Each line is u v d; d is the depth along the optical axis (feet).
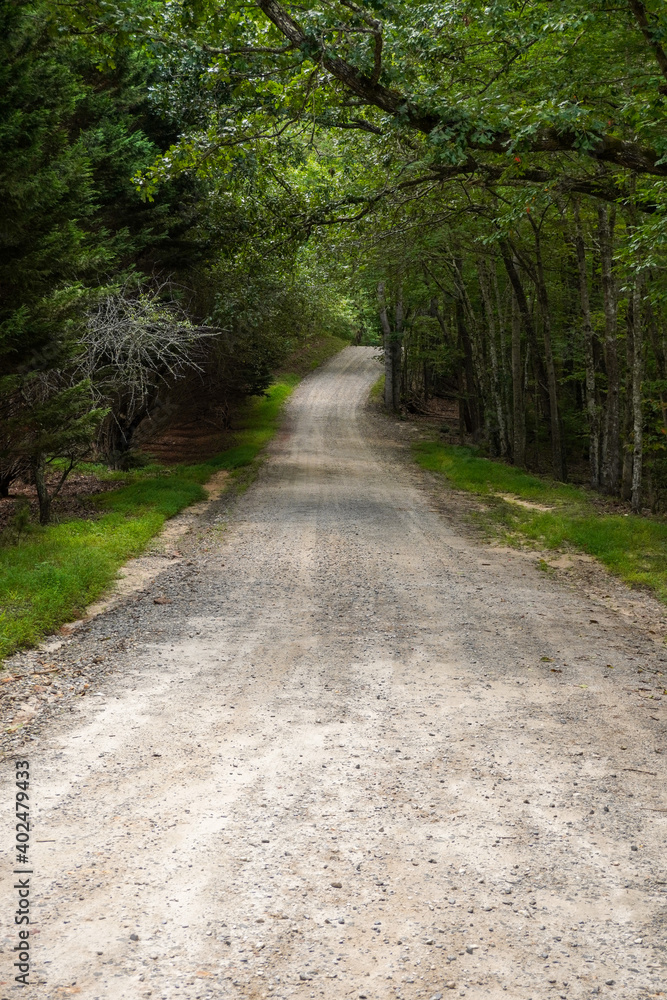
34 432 44.37
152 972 10.49
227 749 17.85
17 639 25.40
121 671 23.54
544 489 69.67
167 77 43.37
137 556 41.98
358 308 144.36
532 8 33.42
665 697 21.91
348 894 12.32
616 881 12.89
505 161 36.14
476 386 111.75
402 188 46.09
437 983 10.41
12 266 39.68
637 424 57.93
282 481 74.95
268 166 47.29
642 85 35.22
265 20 35.32
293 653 25.45
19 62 39.04
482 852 13.65
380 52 30.71
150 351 69.92
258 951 10.96
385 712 20.27
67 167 42.57
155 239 63.46
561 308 98.53
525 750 18.04
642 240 32.60
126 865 13.01
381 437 116.78
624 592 36.58
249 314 76.48
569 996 10.24
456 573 38.88
